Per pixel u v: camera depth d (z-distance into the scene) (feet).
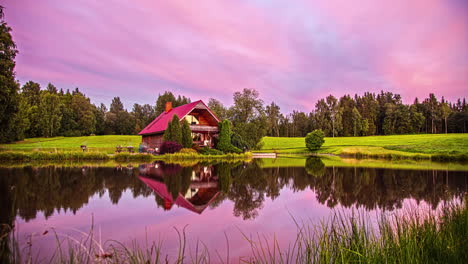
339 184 39.88
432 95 296.71
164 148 94.22
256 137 157.58
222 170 56.65
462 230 16.46
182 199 27.58
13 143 155.84
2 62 64.54
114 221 19.56
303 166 70.49
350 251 12.63
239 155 107.34
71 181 36.73
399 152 126.41
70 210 22.21
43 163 63.05
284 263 13.30
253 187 36.45
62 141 178.19
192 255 14.05
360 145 160.45
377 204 27.14
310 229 18.75
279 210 24.13
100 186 33.53
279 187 36.94
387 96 367.04
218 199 28.27
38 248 14.08
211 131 115.44
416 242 14.29
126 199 26.78
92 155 72.74
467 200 22.56
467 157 89.30
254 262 13.29
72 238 15.81
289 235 17.58
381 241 14.29
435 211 23.72
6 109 73.20
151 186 34.37
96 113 262.26
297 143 202.49
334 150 146.82
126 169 52.54
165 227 18.56
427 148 131.03
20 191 29.48
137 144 168.04
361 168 65.00
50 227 17.85
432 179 45.34
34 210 22.04
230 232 17.95
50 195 27.78
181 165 65.31
